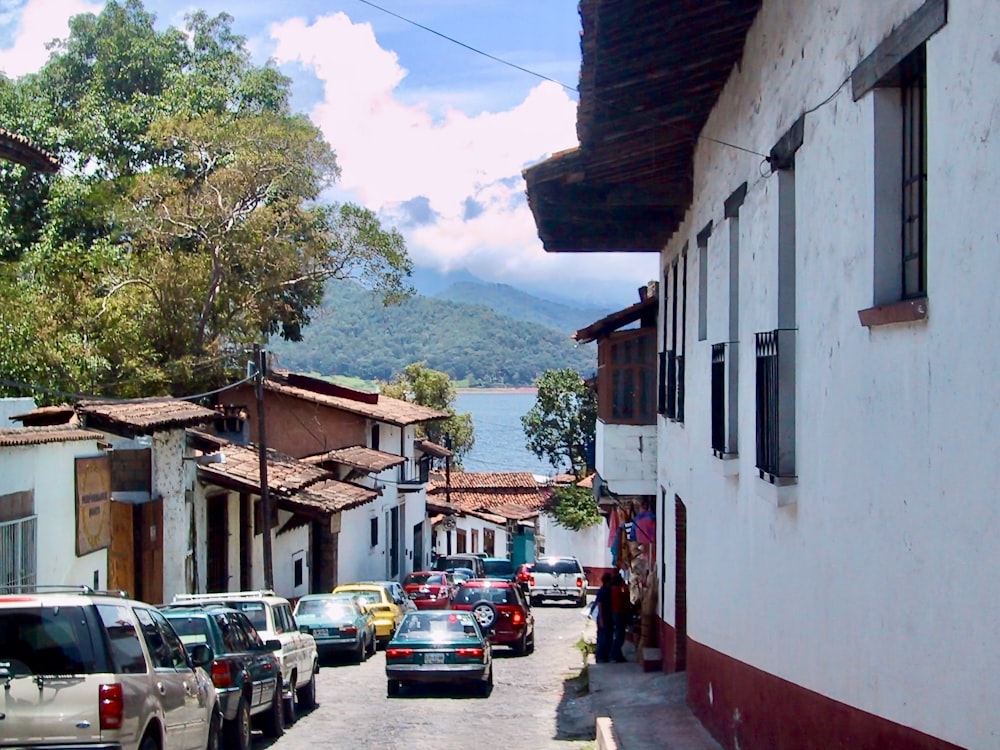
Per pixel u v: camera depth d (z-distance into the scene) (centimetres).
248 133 3756
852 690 778
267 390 4212
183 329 3509
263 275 3725
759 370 1036
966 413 586
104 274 3462
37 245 3819
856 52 779
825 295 851
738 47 1222
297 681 1880
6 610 952
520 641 2920
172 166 4216
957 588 598
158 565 2322
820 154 871
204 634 1462
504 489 7512
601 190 1769
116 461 2272
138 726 977
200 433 2738
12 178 4291
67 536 1831
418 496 5822
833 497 827
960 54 591
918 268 718
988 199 559
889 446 703
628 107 1423
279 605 1930
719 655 1327
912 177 727
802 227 927
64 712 930
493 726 1775
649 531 2586
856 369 772
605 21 1145
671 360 1945
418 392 7688
